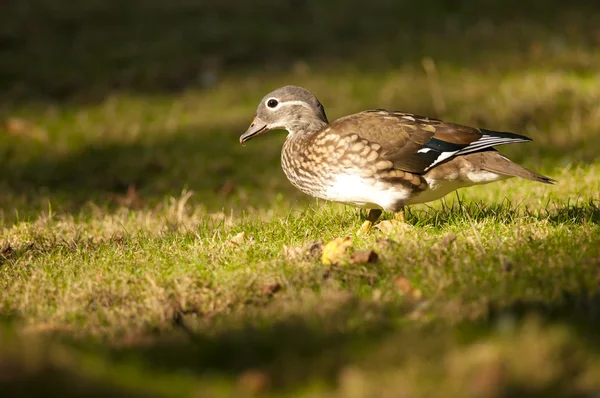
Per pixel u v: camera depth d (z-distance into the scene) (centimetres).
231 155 1861
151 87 2348
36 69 2488
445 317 761
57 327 824
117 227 1270
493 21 2741
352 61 2430
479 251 927
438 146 1055
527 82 2150
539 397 608
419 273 877
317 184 1115
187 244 1082
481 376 620
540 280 834
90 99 2289
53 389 611
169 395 636
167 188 1669
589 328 717
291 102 1211
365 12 2875
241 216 1310
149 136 2009
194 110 2161
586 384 622
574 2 2919
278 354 719
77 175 1794
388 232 1041
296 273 904
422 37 2608
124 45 2636
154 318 833
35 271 1001
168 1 3011
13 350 643
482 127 1886
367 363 675
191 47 2572
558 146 1706
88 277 964
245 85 2291
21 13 2919
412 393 614
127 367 683
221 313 845
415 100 2072
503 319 734
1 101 2280
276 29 2705
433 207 1314
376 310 787
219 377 682
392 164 1052
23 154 1939
